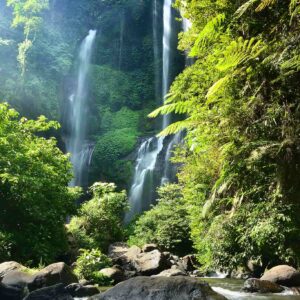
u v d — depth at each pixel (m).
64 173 9.91
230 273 7.62
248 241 5.90
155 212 14.96
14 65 22.89
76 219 14.08
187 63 27.66
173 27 29.00
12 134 8.74
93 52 28.81
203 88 7.16
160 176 22.67
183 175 8.70
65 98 25.59
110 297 4.14
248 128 5.35
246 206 5.65
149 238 14.22
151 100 28.19
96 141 25.22
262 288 5.30
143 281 4.23
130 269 10.08
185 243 13.93
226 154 5.62
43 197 8.53
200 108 6.45
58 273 5.96
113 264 10.08
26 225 8.57
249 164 5.34
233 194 6.42
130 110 27.52
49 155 9.65
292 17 4.46
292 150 4.86
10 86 21.56
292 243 5.34
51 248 8.86
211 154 6.69
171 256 11.56
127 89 28.17
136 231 15.12
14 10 24.44
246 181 5.59
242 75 5.46
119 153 24.27
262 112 5.41
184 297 3.99
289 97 4.94
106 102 27.45
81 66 27.45
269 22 5.45
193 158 7.98
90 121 26.31
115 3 30.28
